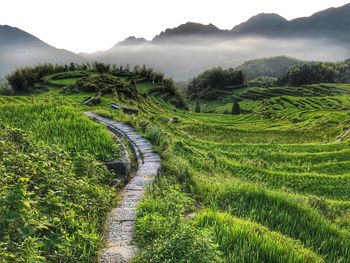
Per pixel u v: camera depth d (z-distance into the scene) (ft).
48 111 61.52
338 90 484.74
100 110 87.81
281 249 24.31
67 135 47.73
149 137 58.70
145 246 21.74
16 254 16.06
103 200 29.25
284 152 101.60
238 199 39.60
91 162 36.40
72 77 286.25
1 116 56.29
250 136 154.10
